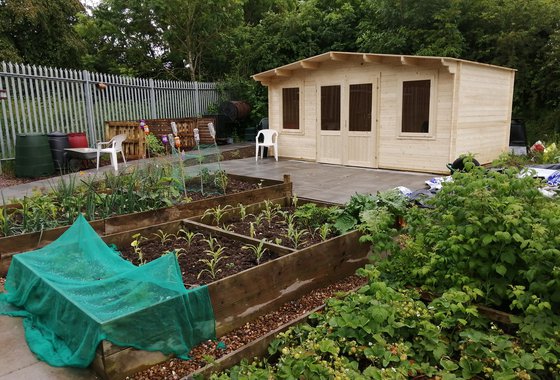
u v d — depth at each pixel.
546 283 2.32
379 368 2.08
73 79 9.77
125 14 16.91
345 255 3.56
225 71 16.94
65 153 8.60
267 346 2.42
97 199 4.90
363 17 14.87
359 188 7.09
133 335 2.22
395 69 8.78
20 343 2.66
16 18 14.20
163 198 5.12
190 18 15.04
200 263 3.42
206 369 2.16
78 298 2.50
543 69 11.23
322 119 10.30
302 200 5.36
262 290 2.91
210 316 2.57
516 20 11.65
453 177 2.97
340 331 2.29
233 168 9.52
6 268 3.75
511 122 9.80
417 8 12.33
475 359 2.10
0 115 8.43
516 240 2.35
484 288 2.58
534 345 2.17
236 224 4.57
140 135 10.43
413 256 2.98
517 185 2.68
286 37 15.09
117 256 3.19
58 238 3.69
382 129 9.23
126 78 11.20
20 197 6.27
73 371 2.33
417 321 2.35
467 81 8.17
